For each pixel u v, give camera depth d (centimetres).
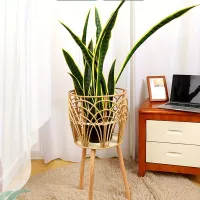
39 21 185
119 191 166
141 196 160
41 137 209
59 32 200
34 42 183
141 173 182
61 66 203
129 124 209
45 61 192
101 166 199
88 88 150
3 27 149
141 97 209
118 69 204
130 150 214
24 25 165
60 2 197
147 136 176
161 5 196
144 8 197
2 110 151
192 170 174
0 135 151
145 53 203
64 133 211
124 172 157
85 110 147
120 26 199
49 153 210
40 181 179
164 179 179
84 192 165
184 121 169
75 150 211
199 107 174
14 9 154
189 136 170
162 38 199
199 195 161
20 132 167
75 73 151
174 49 200
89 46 162
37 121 192
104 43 137
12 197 99
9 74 155
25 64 167
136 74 205
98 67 140
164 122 172
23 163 171
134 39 200
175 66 202
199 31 193
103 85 148
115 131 198
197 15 191
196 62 198
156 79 198
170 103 184
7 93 155
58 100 208
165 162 178
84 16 198
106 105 141
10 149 160
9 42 153
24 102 168
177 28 196
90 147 145
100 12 195
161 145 176
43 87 194
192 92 182
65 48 201
